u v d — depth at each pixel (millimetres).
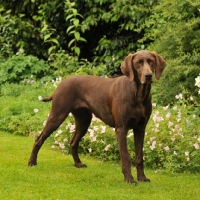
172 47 14633
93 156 12742
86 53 21047
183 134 11820
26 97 16969
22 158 12000
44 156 12422
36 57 20094
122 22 19516
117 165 11898
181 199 9219
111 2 19125
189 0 14242
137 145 10406
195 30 14719
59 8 20141
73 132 12945
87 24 19109
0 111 16094
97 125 12969
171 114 12703
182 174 11180
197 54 14086
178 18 14984
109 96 10406
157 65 9859
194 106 14117
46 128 11281
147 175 11016
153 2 17953
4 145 13383
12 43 20984
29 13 21469
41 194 9172
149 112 10195
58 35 20734
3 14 21422
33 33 20875
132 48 19031
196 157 11242
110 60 18938
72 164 11758
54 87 17219
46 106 15969
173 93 14430
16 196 9000
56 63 18656
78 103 11156
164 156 11617
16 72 18875
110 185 9992
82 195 9164
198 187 10133
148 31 17234
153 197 9242
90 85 10938
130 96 9984
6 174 10320
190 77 14289
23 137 14586
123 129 10109
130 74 9766
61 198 8992
